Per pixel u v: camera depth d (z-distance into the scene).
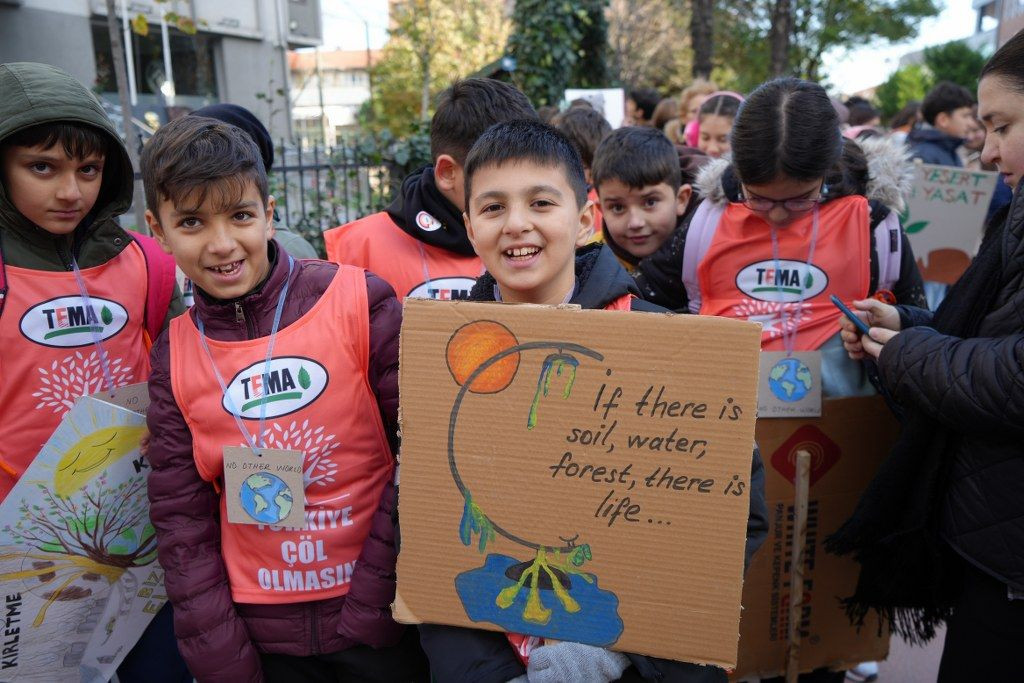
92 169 1.72
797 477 1.92
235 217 1.48
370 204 5.81
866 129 3.93
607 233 2.52
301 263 1.64
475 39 20.11
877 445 2.01
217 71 15.71
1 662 1.62
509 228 1.32
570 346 1.17
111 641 1.73
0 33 11.99
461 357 1.20
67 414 1.57
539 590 1.21
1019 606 1.44
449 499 1.22
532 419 1.19
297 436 1.50
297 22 16.66
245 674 1.51
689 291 2.18
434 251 2.10
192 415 1.51
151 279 1.88
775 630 2.06
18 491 1.56
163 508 1.54
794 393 1.95
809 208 1.96
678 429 1.15
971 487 1.48
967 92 5.20
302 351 1.51
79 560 1.65
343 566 1.54
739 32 16.70
